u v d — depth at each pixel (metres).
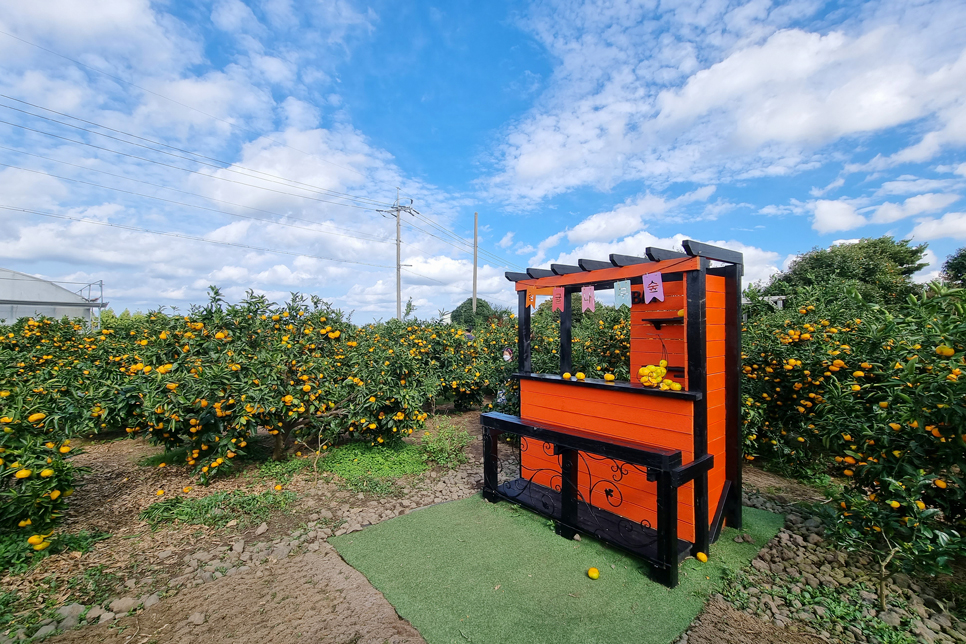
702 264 2.75
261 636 2.05
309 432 4.68
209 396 3.88
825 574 2.56
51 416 3.30
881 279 9.55
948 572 2.19
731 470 3.17
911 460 2.46
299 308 5.02
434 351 7.29
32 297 20.83
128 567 2.64
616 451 2.66
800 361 4.04
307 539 3.01
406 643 2.01
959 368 2.22
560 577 2.54
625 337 5.62
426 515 3.40
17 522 2.76
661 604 2.30
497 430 3.56
